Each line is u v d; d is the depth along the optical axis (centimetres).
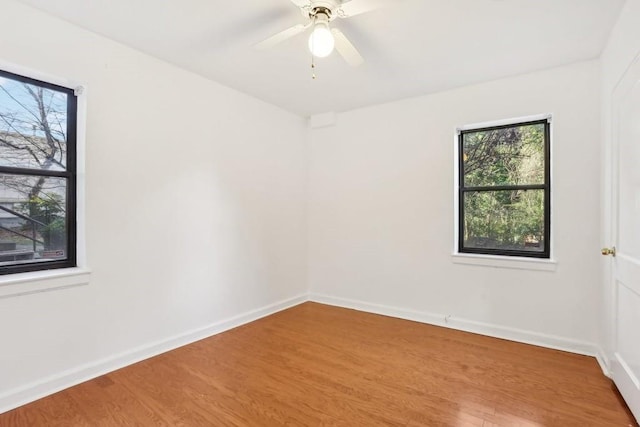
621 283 195
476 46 234
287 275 383
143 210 248
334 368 235
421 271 333
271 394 201
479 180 316
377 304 362
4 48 184
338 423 175
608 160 222
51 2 188
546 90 271
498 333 292
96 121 222
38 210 210
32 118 207
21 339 190
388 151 353
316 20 177
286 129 381
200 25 211
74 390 203
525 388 208
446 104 318
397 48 237
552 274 270
